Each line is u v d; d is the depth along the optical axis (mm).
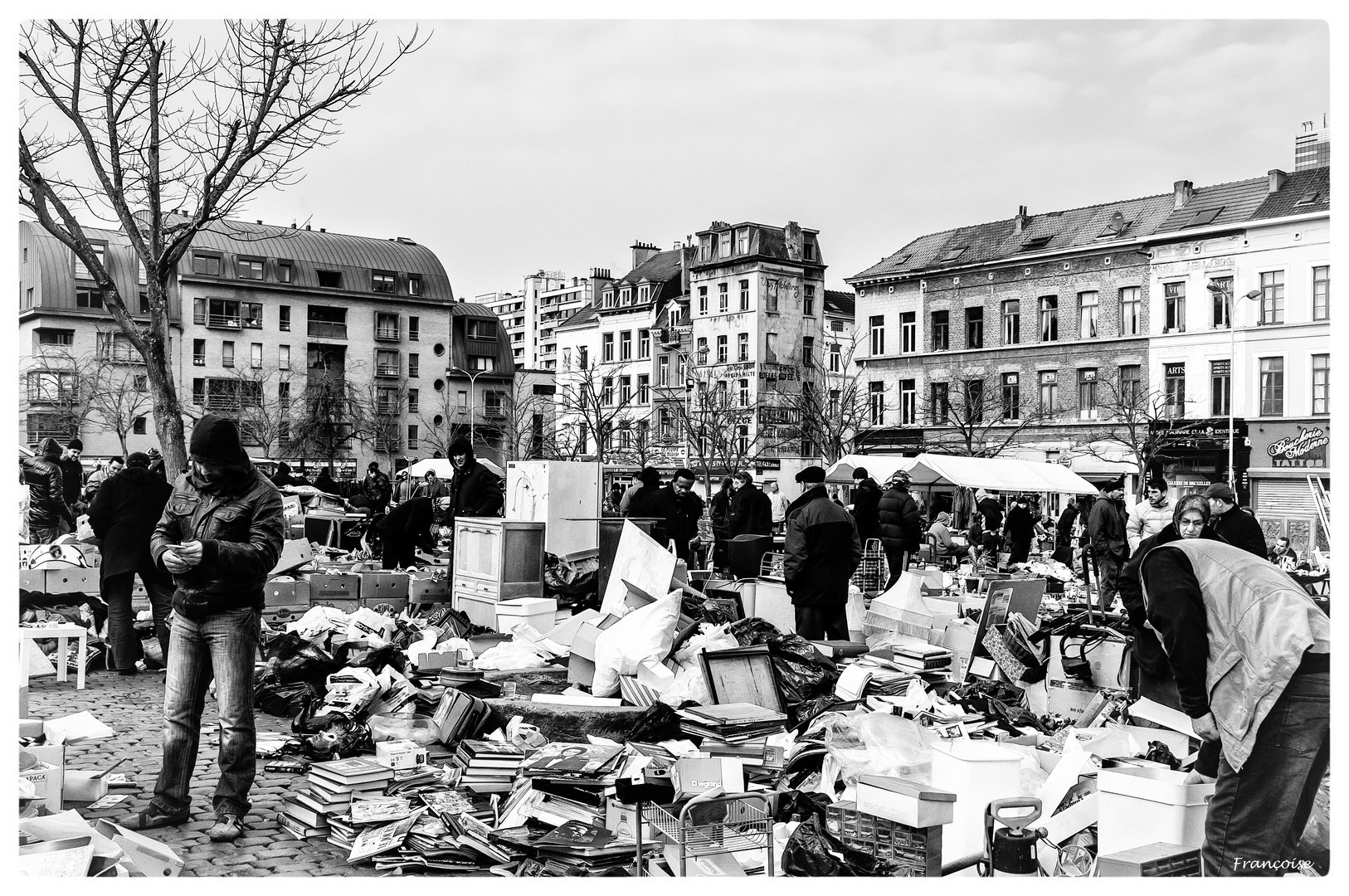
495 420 91125
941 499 32625
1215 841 4762
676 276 77188
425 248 91875
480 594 12805
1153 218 48781
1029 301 51156
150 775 7266
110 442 71000
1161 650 6789
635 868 5527
